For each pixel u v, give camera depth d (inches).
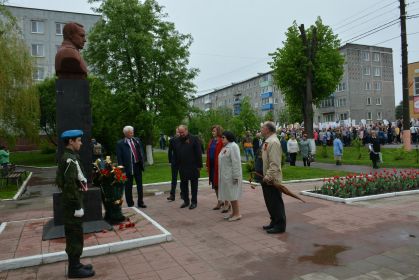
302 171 625.0
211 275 181.6
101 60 875.4
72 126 262.2
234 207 290.7
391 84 2373.3
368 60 2297.0
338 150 763.4
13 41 742.5
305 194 390.9
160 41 881.5
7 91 703.7
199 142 347.9
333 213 299.9
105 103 871.1
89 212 253.0
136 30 865.5
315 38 1046.4
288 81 1214.3
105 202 277.1
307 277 174.4
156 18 903.7
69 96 262.8
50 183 644.1
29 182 671.8
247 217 299.9
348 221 272.7
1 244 231.1
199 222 289.4
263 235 245.4
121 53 871.7
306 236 239.5
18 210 380.8
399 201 339.0
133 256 213.3
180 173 348.5
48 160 1270.9
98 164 284.7
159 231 249.4
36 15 1918.1
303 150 754.8
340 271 180.1
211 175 346.6
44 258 205.8
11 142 765.3
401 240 223.0
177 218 306.2
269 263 194.5
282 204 251.1
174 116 905.5
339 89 2292.1
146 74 883.4
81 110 265.1
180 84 920.3
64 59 259.6
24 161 1273.4
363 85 2273.6
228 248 221.9
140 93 867.4
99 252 216.7
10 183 621.6
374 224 261.4
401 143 1190.3
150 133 895.1
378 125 1198.3
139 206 359.3
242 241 234.4
